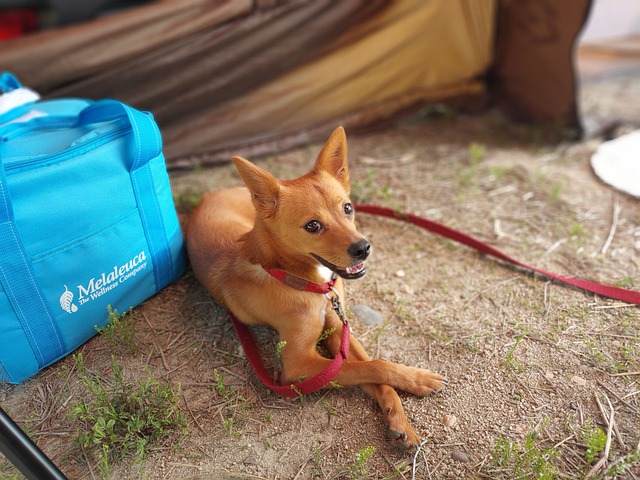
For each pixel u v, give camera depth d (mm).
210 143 1249
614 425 626
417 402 664
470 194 1133
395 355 743
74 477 593
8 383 695
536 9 1315
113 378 700
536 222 1032
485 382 690
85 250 674
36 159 610
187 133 1222
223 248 782
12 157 646
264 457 610
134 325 771
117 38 1115
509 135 1423
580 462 586
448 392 678
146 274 788
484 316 805
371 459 604
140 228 747
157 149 731
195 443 627
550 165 1251
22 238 606
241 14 1182
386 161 1272
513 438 618
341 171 714
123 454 607
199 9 1152
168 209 803
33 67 1070
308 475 591
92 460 609
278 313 689
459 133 1434
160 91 1174
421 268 918
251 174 636
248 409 668
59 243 643
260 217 664
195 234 840
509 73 1489
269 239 679
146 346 754
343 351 666
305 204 639
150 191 750
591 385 679
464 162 1268
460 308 824
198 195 1112
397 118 1466
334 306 706
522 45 1407
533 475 570
